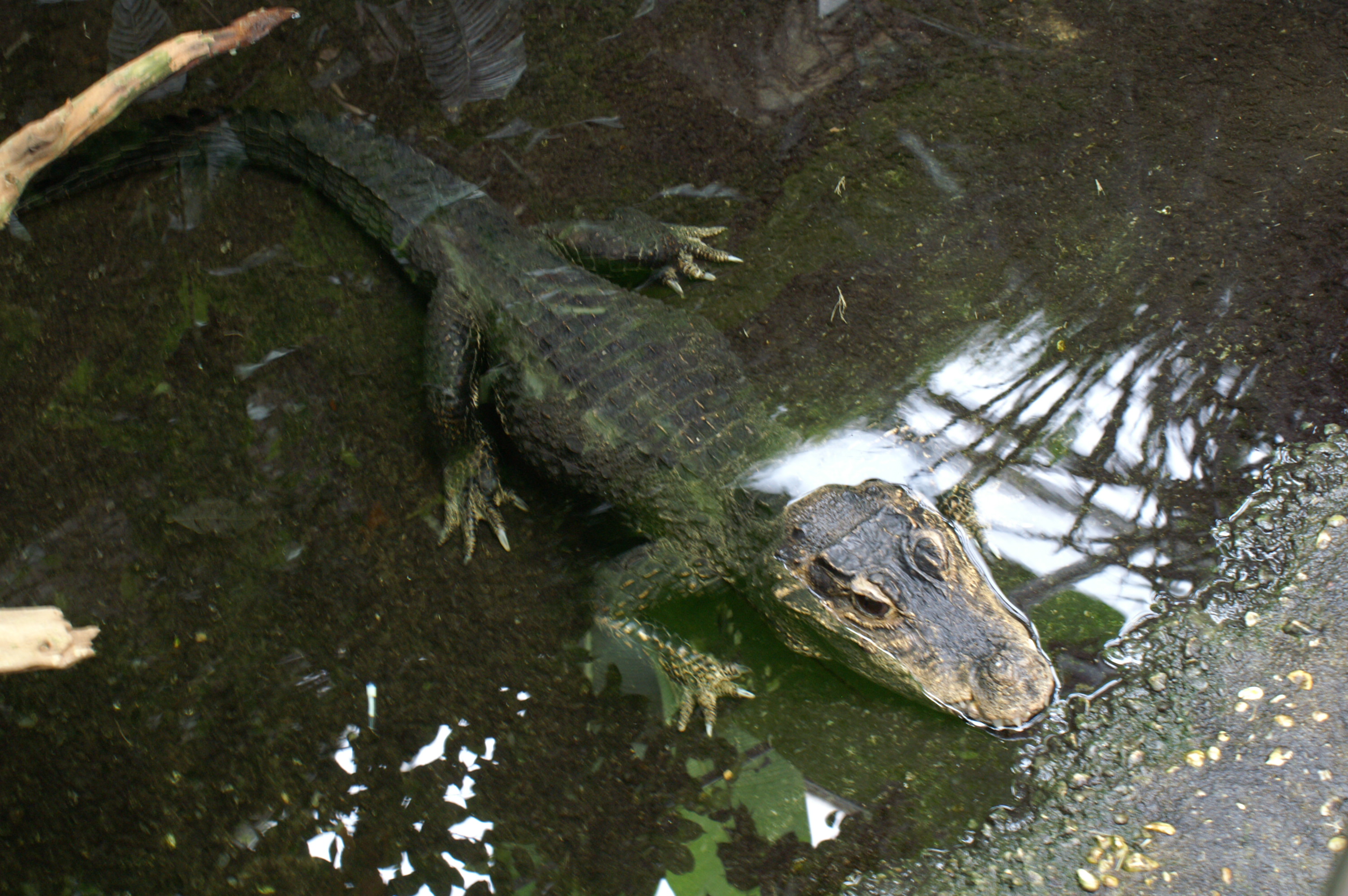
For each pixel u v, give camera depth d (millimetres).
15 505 2889
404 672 2828
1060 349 2896
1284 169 2951
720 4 3115
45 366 2947
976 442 2865
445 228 2979
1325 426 2838
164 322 2967
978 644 2781
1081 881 2715
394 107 3076
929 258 2957
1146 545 2818
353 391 2938
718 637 2850
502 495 2904
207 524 2883
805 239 2982
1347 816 2703
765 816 2762
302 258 3004
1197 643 2779
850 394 2896
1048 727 2766
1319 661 2760
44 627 2631
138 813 2787
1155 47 3043
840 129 3037
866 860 2740
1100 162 2982
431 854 2766
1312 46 3021
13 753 2811
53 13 3119
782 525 2836
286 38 3115
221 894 2760
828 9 3102
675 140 3047
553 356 2902
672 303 2961
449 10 3125
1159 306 2904
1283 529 2809
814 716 2799
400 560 2871
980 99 3037
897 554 2809
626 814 2771
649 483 2869
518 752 2797
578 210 3010
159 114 3072
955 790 2758
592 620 2844
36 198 3014
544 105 3074
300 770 2797
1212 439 2848
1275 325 2879
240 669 2832
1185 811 2725
